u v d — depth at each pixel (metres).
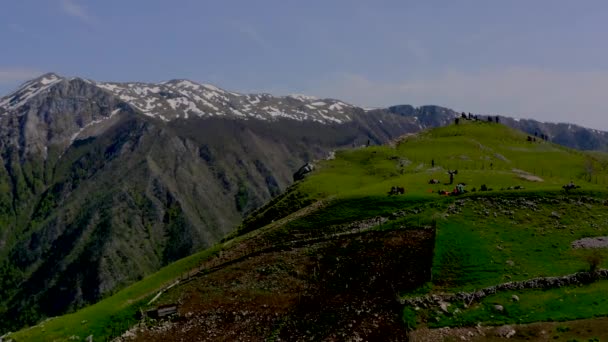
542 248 68.06
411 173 136.38
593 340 47.88
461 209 82.56
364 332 57.62
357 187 128.62
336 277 73.19
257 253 89.44
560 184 104.19
